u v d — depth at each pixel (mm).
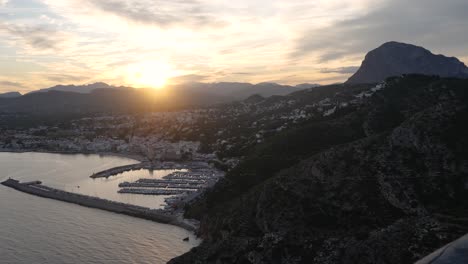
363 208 100625
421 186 98812
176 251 133875
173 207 188000
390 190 101188
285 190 119062
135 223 166250
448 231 79500
